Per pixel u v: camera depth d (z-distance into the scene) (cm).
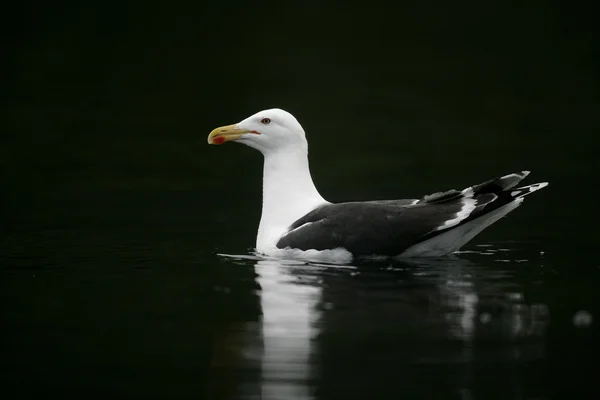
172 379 925
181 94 3016
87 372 940
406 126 2644
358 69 3344
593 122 2644
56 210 1767
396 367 942
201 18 4053
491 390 888
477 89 3081
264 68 3359
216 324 1074
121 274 1298
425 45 3703
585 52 3519
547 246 1446
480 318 1082
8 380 924
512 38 3772
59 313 1119
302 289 1205
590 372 921
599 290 1187
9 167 2178
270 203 1445
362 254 1342
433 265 1320
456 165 2173
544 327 1048
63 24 3909
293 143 1441
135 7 4106
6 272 1312
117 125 2652
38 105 2891
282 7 4234
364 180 2038
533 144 2392
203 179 2088
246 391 894
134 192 1944
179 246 1482
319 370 937
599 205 1755
